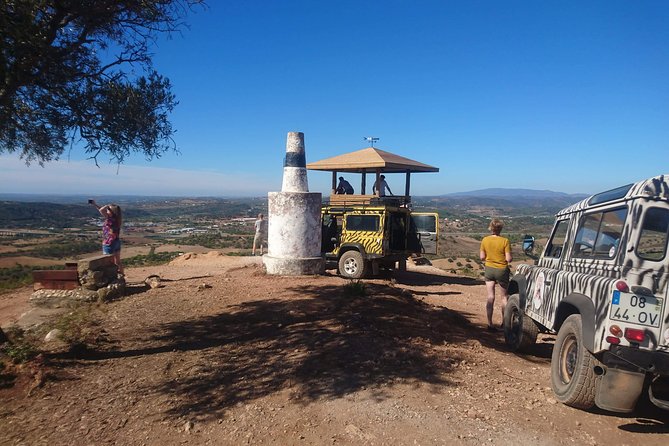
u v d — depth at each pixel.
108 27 6.58
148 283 11.30
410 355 5.79
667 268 3.81
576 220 5.44
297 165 12.12
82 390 5.08
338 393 4.72
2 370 5.47
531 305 6.29
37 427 4.29
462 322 8.34
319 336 6.45
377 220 13.03
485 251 8.08
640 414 4.43
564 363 4.71
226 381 5.16
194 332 7.16
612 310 3.88
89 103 6.52
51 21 5.82
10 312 10.40
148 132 7.15
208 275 13.48
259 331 6.97
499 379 5.26
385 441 3.88
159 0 6.51
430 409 4.40
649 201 4.03
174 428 4.20
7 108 5.61
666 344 3.75
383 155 15.17
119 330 7.43
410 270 16.98
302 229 11.86
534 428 4.08
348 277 13.10
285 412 4.39
